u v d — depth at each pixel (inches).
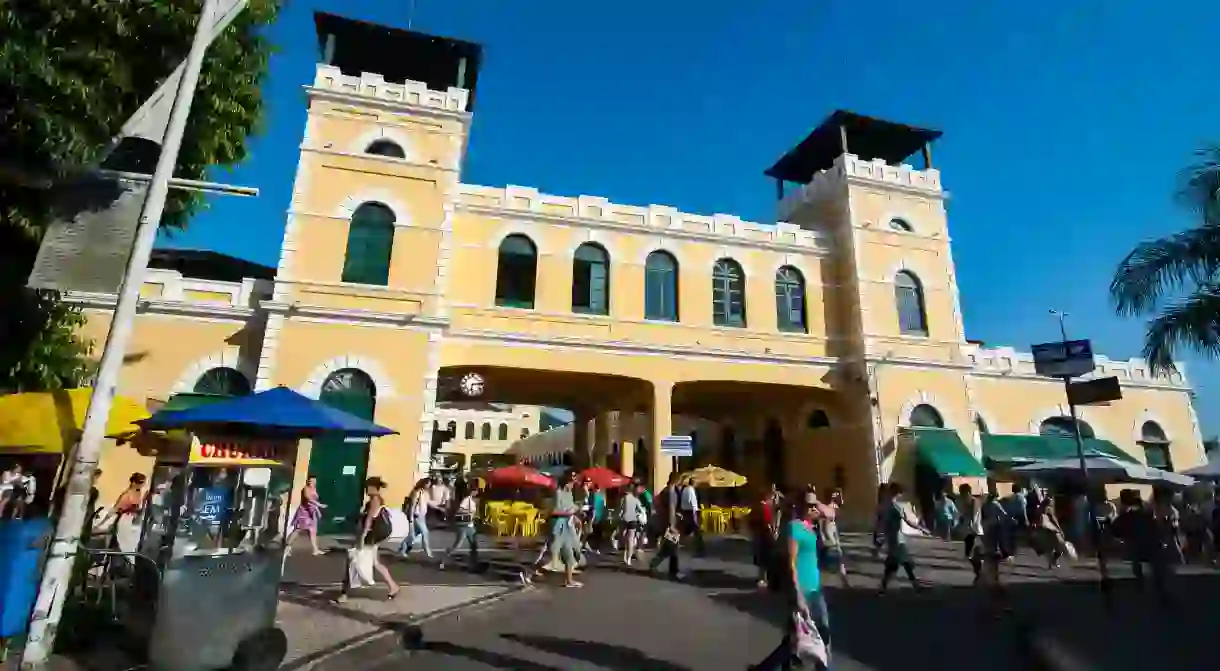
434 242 775.7
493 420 2485.2
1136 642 325.1
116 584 367.6
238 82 391.9
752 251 946.1
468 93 929.5
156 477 345.4
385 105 797.2
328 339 709.9
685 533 705.0
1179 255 489.4
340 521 673.0
